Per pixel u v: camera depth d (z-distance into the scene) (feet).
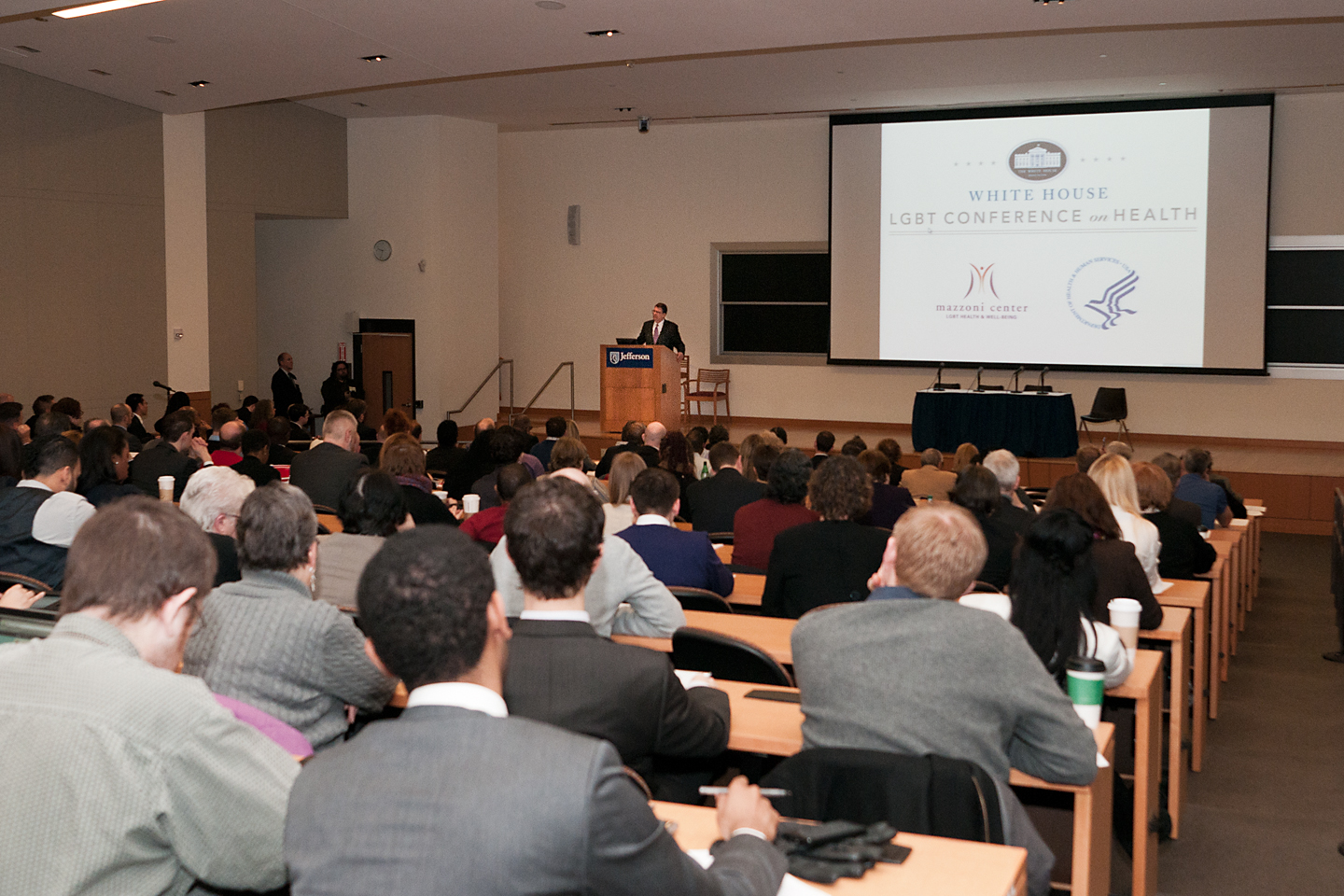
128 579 4.66
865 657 6.70
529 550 6.49
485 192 46.19
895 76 35.78
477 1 24.34
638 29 26.48
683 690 6.81
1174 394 40.42
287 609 7.08
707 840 5.68
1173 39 30.60
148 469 19.27
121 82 32.89
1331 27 29.25
